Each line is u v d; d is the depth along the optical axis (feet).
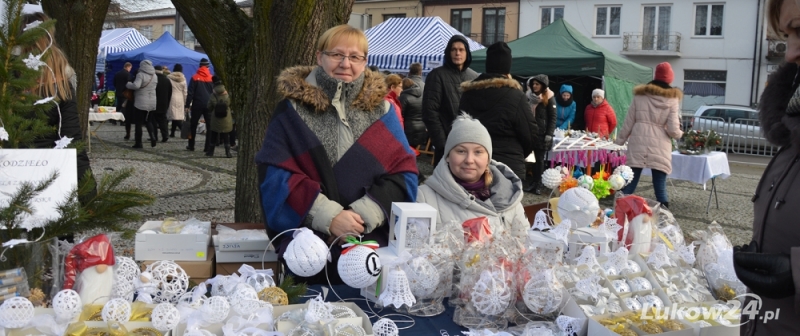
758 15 87.66
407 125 32.55
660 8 93.50
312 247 7.02
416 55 43.98
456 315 6.75
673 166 26.17
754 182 37.29
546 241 7.79
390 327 5.89
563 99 33.37
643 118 24.02
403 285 6.64
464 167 9.36
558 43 41.73
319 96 8.73
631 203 8.66
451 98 18.12
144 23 141.38
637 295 6.90
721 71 91.30
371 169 8.73
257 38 13.35
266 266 9.16
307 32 12.79
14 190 5.68
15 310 5.18
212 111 36.45
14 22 5.81
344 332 5.71
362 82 9.08
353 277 6.85
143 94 39.55
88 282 5.93
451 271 7.13
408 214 7.63
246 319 5.83
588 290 6.55
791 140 5.25
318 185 8.30
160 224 9.45
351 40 8.77
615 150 27.53
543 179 11.48
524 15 99.25
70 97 7.88
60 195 5.86
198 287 6.38
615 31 96.32
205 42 14.66
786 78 5.72
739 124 55.62
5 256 5.71
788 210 5.25
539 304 6.45
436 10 103.45
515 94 15.93
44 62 6.40
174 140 46.37
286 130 8.63
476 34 101.60
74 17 16.03
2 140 5.96
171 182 27.04
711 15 90.89
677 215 25.08
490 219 9.19
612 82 40.88
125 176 6.48
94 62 16.76
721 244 8.11
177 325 5.70
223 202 22.99
